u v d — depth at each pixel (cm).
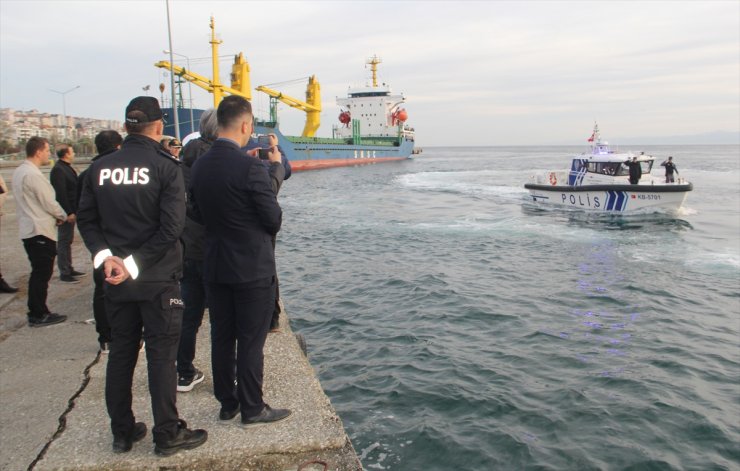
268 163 343
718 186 3681
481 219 2217
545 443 528
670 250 1540
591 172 2289
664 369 712
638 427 557
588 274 1264
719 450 514
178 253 277
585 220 2117
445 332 867
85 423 311
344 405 615
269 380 366
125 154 263
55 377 377
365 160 7525
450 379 680
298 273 1316
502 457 504
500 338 838
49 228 480
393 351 784
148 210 261
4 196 638
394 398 629
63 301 571
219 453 278
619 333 859
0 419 317
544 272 1290
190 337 352
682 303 1025
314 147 6116
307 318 955
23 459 275
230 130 286
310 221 2236
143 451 281
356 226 2081
